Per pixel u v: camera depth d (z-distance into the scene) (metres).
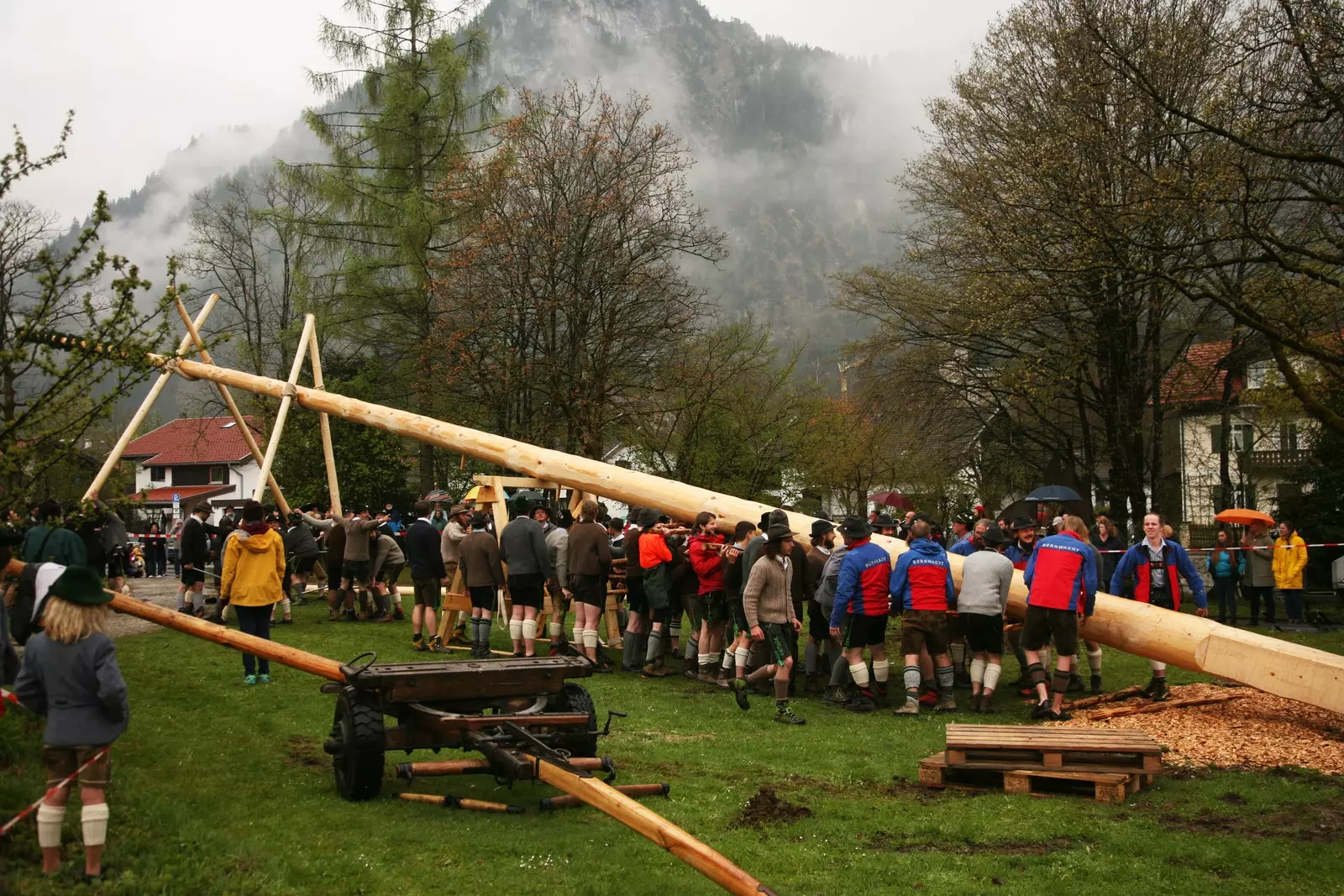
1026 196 18.08
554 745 7.13
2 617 6.06
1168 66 17.67
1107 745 7.41
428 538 14.34
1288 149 12.85
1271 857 6.00
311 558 17.66
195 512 16.20
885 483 33.91
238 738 8.76
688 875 5.70
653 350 27.05
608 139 26.38
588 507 13.16
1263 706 10.45
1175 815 6.86
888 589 10.78
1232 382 25.48
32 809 5.33
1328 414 11.58
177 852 5.68
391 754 8.52
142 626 15.73
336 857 5.88
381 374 30.75
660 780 7.75
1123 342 23.00
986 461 30.23
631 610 13.08
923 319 27.47
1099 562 11.27
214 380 19.95
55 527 9.58
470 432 17.19
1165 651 10.84
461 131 31.17
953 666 12.55
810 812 6.88
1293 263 11.70
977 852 6.16
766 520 11.50
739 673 11.05
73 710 5.19
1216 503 28.69
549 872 5.71
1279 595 23.56
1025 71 22.02
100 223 8.15
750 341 27.83
